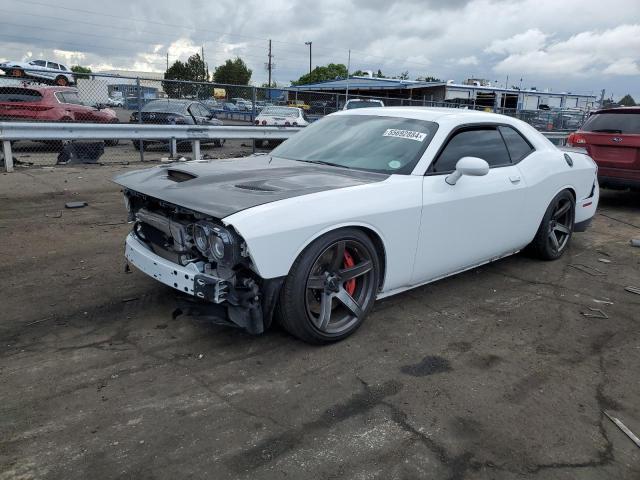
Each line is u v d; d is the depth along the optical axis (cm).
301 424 250
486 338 350
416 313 384
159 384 279
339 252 313
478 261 430
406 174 358
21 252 488
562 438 249
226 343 325
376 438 242
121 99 1258
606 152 790
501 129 448
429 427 252
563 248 530
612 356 334
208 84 1350
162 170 367
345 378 292
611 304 421
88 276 431
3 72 1246
